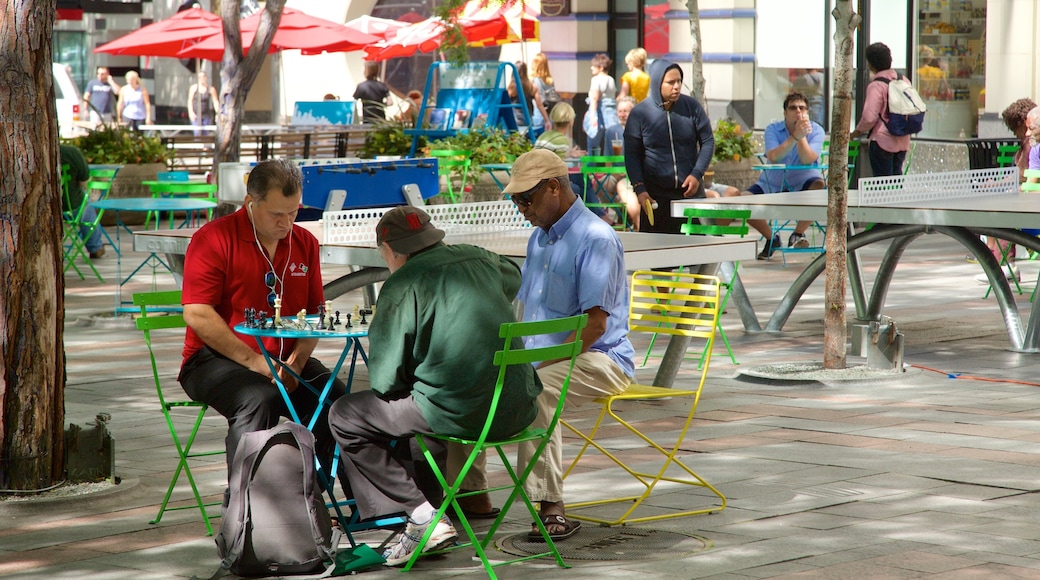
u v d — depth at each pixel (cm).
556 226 1652
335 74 9069
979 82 5544
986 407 2272
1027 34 5344
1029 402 2311
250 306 1606
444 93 5456
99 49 5994
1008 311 2866
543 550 1508
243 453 1425
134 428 2188
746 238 2341
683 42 7031
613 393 1644
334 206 3250
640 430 2127
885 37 5769
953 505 1666
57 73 7206
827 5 6150
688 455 1956
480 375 1410
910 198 3047
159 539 1570
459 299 1416
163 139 5619
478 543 1425
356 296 3628
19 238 1694
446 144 4988
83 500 1711
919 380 2523
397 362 1418
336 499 1653
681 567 1434
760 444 2019
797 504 1683
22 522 1645
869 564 1430
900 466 1869
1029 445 1984
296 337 1457
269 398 1527
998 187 3306
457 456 1631
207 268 1573
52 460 1738
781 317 3116
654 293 1895
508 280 1496
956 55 5603
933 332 3066
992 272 2880
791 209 2916
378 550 1488
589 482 1817
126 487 1766
